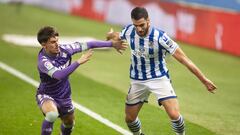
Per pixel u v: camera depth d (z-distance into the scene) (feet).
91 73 159.22
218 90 144.77
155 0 238.89
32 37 219.00
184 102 129.29
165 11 232.73
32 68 159.84
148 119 111.14
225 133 104.27
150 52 84.33
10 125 102.73
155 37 83.20
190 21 218.38
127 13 256.73
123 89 139.54
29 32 237.45
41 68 81.20
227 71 172.76
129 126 90.48
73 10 306.55
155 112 116.47
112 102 124.57
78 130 101.50
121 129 102.99
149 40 83.61
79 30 248.52
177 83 151.43
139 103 88.43
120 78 153.99
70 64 84.58
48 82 82.94
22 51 188.44
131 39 85.25
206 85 82.43
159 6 236.22
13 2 309.01
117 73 161.27
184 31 221.87
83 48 85.97
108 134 99.60
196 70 82.28
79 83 143.64
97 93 133.08
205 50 207.31
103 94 132.26
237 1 243.19
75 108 117.39
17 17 285.43
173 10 227.81
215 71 171.94
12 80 142.72
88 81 146.82
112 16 270.46
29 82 141.18
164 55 86.33
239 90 145.89
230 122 112.57
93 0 287.69
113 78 153.48
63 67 83.71
